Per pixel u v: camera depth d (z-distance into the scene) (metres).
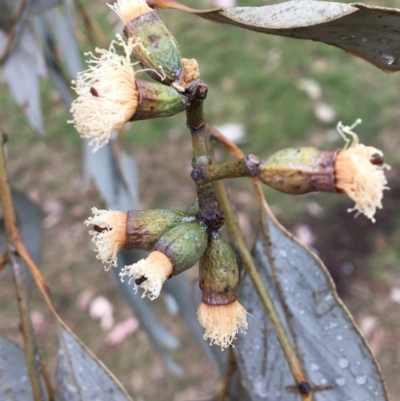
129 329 0.41
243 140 0.49
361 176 0.10
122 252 0.21
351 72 0.54
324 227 0.44
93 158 0.22
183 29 0.60
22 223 0.21
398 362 0.37
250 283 0.15
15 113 0.54
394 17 0.10
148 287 0.10
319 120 0.51
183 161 0.50
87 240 0.46
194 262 0.11
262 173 0.11
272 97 0.53
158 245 0.11
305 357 0.14
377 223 0.43
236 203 0.46
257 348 0.15
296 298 0.14
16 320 0.41
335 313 0.14
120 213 0.11
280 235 0.15
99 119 0.10
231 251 0.11
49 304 0.14
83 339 0.41
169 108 0.11
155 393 0.38
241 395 0.17
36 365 0.14
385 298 0.40
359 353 0.14
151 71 0.11
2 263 0.14
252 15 0.11
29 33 0.21
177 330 0.40
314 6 0.11
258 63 0.56
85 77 0.11
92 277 0.44
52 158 0.51
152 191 0.48
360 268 0.41
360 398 0.14
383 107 0.51
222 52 0.58
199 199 0.11
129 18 0.11
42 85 0.54
